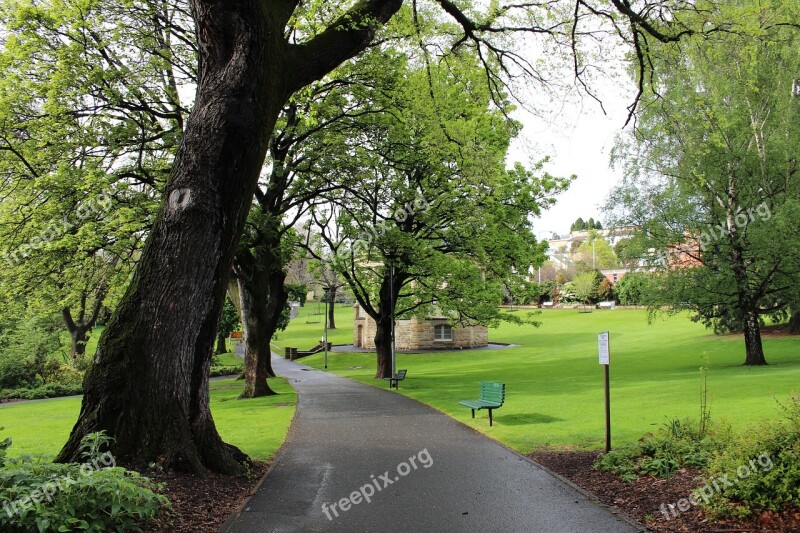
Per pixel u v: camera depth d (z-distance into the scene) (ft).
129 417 24.26
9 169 55.36
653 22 37.88
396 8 31.71
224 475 26.43
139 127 58.90
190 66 61.00
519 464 30.71
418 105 49.34
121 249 57.47
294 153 72.79
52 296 63.46
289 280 179.93
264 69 25.41
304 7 47.67
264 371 80.43
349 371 145.38
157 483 21.27
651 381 76.54
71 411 72.74
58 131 53.31
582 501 23.58
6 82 52.13
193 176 25.07
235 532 20.04
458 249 87.35
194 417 26.13
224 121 24.89
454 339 199.31
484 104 48.14
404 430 43.47
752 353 96.32
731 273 92.63
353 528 20.67
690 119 45.96
